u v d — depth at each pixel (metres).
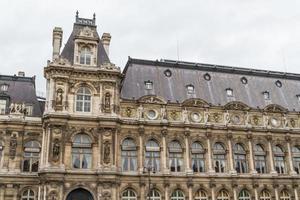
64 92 51.53
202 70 65.75
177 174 53.81
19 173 53.06
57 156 48.44
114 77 54.09
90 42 55.16
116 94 53.78
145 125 54.69
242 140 58.91
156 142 55.03
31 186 53.22
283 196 58.41
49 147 48.53
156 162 54.09
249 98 64.62
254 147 59.41
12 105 55.75
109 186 49.19
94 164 49.97
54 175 47.31
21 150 54.19
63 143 49.38
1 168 52.72
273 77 70.62
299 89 70.81
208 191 54.44
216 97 62.34
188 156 55.12
